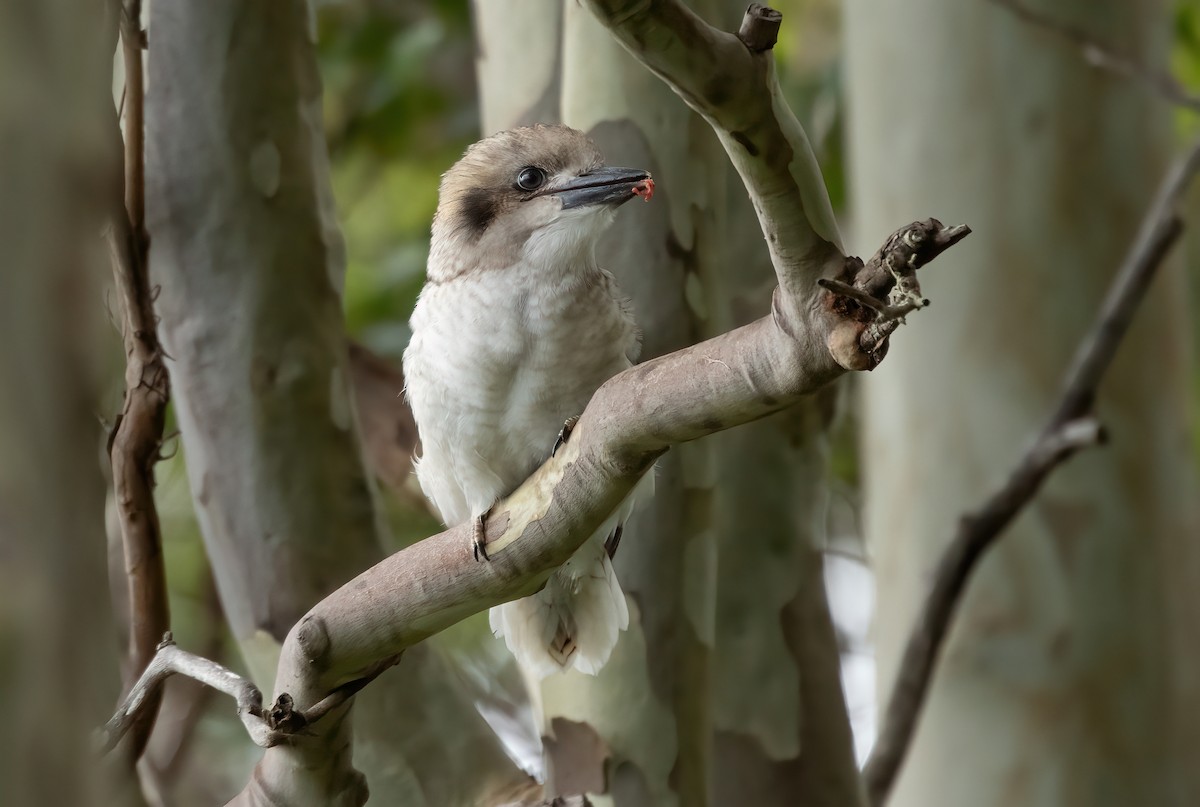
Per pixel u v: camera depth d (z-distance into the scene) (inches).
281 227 353.1
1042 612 499.5
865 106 519.5
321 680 250.5
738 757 379.6
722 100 201.6
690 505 339.0
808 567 387.5
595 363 335.6
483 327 335.6
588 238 337.1
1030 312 498.3
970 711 499.2
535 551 246.7
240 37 350.6
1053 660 498.0
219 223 349.7
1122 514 500.4
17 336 125.1
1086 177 501.7
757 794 378.9
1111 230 502.0
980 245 502.0
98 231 131.5
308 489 352.5
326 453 355.3
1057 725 495.8
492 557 247.6
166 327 352.8
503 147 349.4
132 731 309.4
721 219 355.6
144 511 324.5
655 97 347.3
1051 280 498.9
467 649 597.0
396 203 676.7
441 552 248.7
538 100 368.5
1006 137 501.4
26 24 126.7
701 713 341.1
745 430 382.6
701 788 340.8
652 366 229.5
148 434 322.7
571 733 339.3
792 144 205.9
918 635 390.0
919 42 507.5
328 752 255.0
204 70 349.4
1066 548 499.8
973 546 386.9
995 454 496.1
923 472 502.0
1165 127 515.2
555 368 334.0
